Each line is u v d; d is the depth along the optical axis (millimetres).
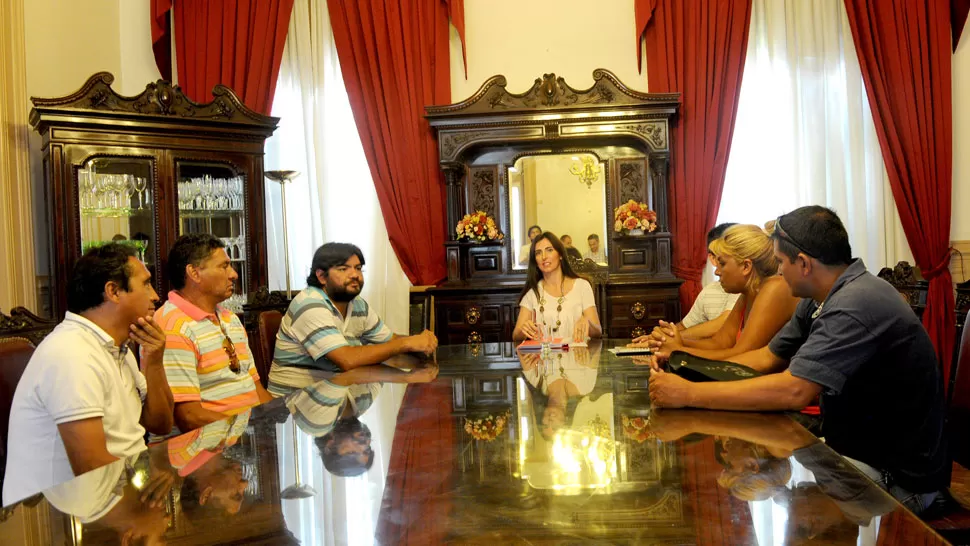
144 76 5676
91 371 2016
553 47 5750
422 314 4027
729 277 2766
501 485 1169
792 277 2125
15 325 3039
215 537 976
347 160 5805
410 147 5660
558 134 5426
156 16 5527
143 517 1071
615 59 5703
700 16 5520
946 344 5363
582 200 5648
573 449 1400
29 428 1979
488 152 5719
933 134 5395
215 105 4777
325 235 5750
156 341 2316
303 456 1414
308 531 986
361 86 5676
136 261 2244
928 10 5379
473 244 5676
